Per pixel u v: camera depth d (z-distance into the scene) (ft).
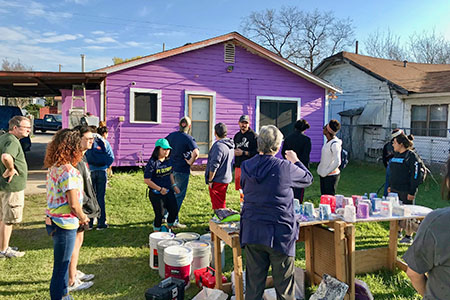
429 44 110.42
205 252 13.52
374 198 13.80
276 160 9.60
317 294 11.33
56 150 10.27
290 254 9.07
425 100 46.21
